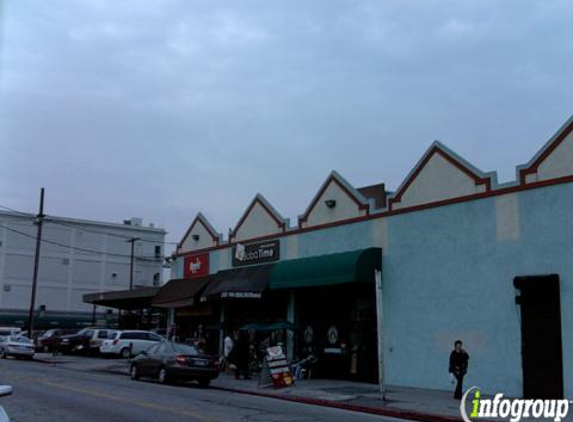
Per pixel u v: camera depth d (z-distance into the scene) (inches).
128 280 3339.1
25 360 1491.1
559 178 727.1
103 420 518.6
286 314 1095.6
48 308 3068.4
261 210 1188.5
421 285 867.4
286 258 1105.4
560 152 732.0
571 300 701.3
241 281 1151.6
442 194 855.7
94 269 3238.2
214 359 908.6
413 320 871.1
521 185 763.4
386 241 926.4
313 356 1003.9
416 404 681.0
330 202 1022.4
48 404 617.0
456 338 812.6
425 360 848.3
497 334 767.7
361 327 959.0
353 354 964.0
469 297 804.6
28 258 3063.5
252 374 1088.2
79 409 584.1
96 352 1641.2
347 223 992.2
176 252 1450.5
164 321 2103.8
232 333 1229.1
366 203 965.8
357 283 939.3
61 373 1065.5
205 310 1316.4
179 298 1306.6
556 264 719.7
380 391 767.7
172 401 668.1
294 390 827.4
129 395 714.8
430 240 863.7
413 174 900.6
